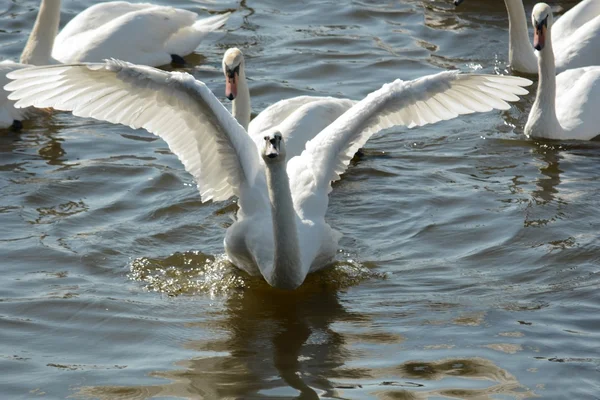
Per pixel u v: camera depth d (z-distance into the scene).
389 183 17.05
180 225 15.60
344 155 14.56
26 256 14.47
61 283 13.75
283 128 17.05
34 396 11.08
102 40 22.11
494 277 13.92
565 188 16.67
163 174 17.30
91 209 16.06
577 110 19.33
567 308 12.93
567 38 22.52
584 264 14.14
